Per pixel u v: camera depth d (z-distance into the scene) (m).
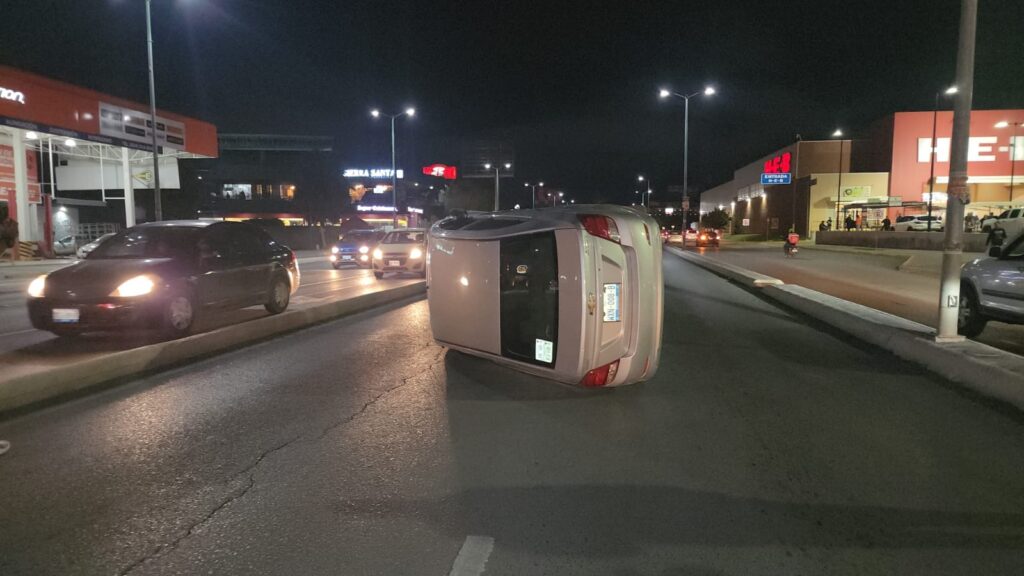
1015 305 8.88
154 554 3.60
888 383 7.43
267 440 5.43
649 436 5.59
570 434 5.62
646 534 3.86
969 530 3.91
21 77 27.23
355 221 58.94
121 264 9.20
